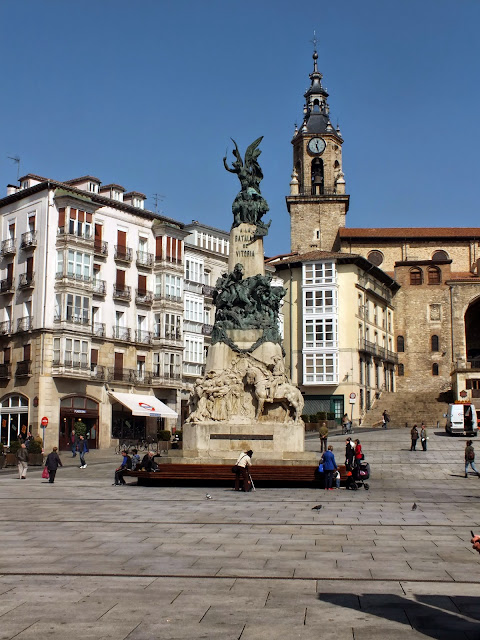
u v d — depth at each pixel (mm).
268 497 25172
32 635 8938
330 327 76875
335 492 27328
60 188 60750
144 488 28734
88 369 60031
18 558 13711
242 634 8984
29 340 59375
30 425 58000
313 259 77938
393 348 90062
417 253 93500
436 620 9570
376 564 13242
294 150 100062
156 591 11156
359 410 76438
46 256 59500
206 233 80688
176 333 69000
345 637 8859
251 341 33781
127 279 65875
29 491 27625
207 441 32062
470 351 97312
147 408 62469
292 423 32125
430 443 52000
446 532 17125
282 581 11852
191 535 16531
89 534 16656
